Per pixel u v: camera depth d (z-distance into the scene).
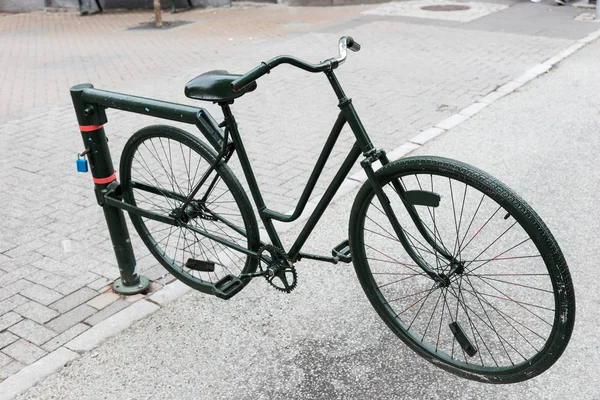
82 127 3.40
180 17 13.55
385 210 2.83
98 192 3.54
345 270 3.88
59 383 3.01
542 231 2.44
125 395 2.93
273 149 5.84
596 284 3.61
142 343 3.28
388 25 11.33
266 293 3.66
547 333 3.22
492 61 8.71
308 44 10.09
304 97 7.37
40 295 3.71
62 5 15.08
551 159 5.39
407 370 3.03
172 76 8.61
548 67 8.26
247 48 10.06
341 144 5.89
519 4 13.11
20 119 7.07
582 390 2.83
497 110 6.71
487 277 3.72
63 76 8.95
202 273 3.84
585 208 4.52
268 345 3.23
